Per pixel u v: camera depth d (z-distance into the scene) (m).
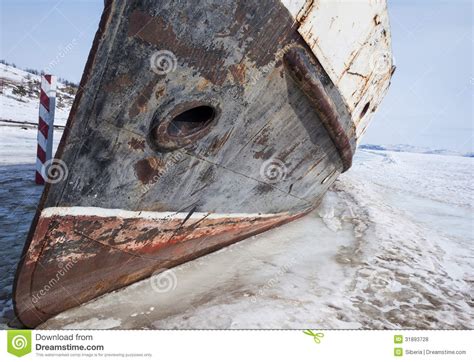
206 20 1.65
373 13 2.53
